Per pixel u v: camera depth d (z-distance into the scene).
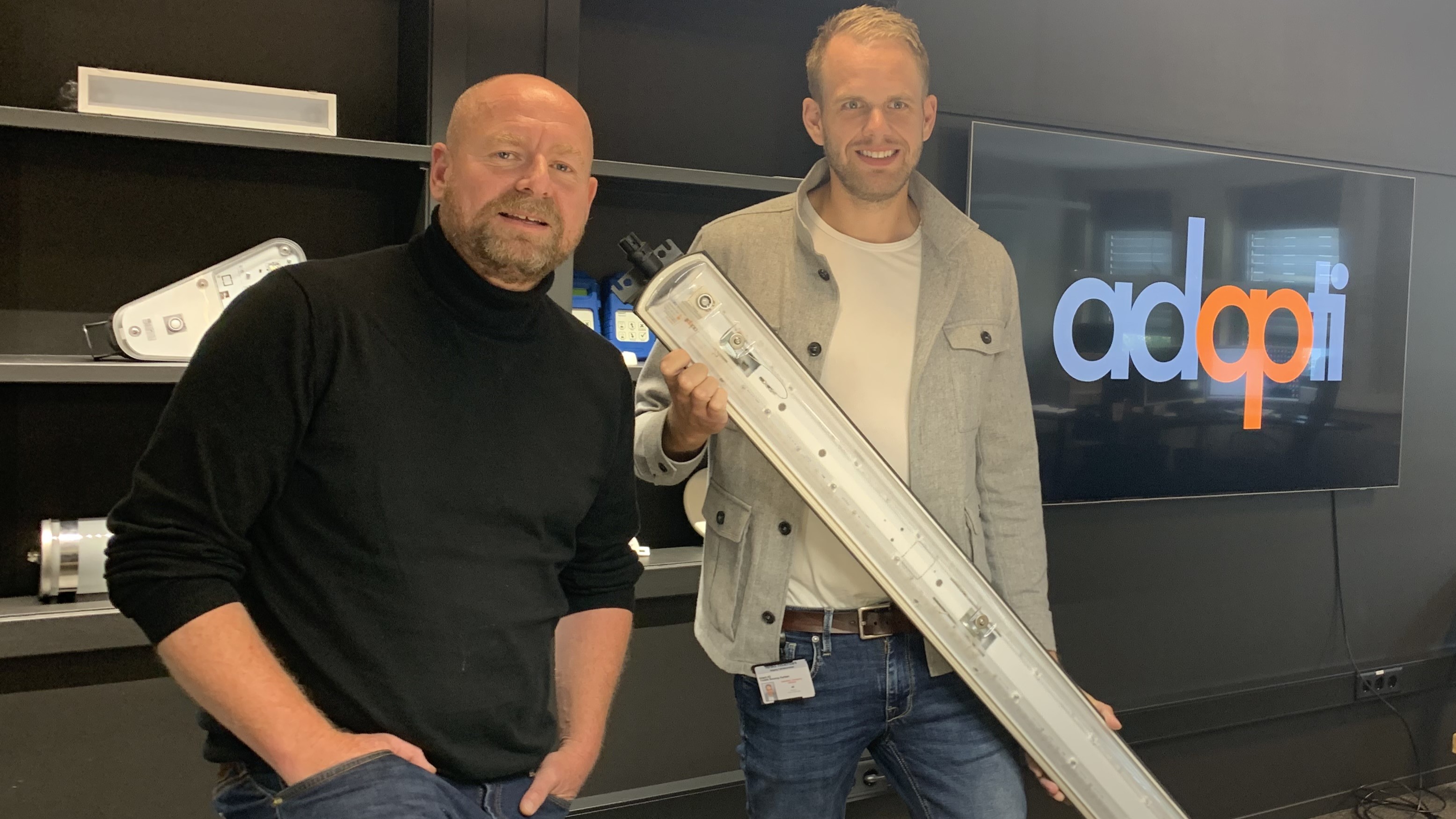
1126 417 2.59
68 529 1.76
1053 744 1.39
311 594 1.00
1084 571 2.64
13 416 1.87
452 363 1.07
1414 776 3.10
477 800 1.06
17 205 1.84
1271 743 2.88
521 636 1.09
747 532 1.43
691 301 1.29
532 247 1.07
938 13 2.41
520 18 1.90
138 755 1.86
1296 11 2.85
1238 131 2.79
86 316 1.90
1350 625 3.02
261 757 0.94
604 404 1.21
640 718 2.23
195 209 1.97
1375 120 2.97
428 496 1.04
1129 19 2.64
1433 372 3.09
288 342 0.99
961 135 2.46
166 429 0.97
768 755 1.42
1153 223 2.60
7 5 1.81
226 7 1.97
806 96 2.48
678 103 2.34
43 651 1.67
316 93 1.85
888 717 1.43
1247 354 2.73
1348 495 2.99
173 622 0.92
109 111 1.67
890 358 1.46
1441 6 3.05
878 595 1.41
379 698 1.00
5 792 1.77
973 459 1.50
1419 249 3.05
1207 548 2.80
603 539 1.30
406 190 2.01
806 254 1.46
